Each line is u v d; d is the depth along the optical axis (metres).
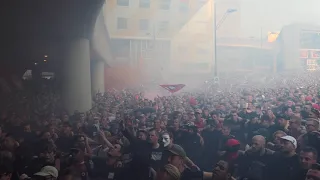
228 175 4.73
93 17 17.44
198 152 7.62
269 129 8.14
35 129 11.24
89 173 6.14
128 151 6.26
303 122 8.16
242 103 14.40
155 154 5.91
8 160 6.15
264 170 5.48
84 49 20.62
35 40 21.38
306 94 18.92
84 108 20.52
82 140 6.89
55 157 6.41
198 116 9.70
